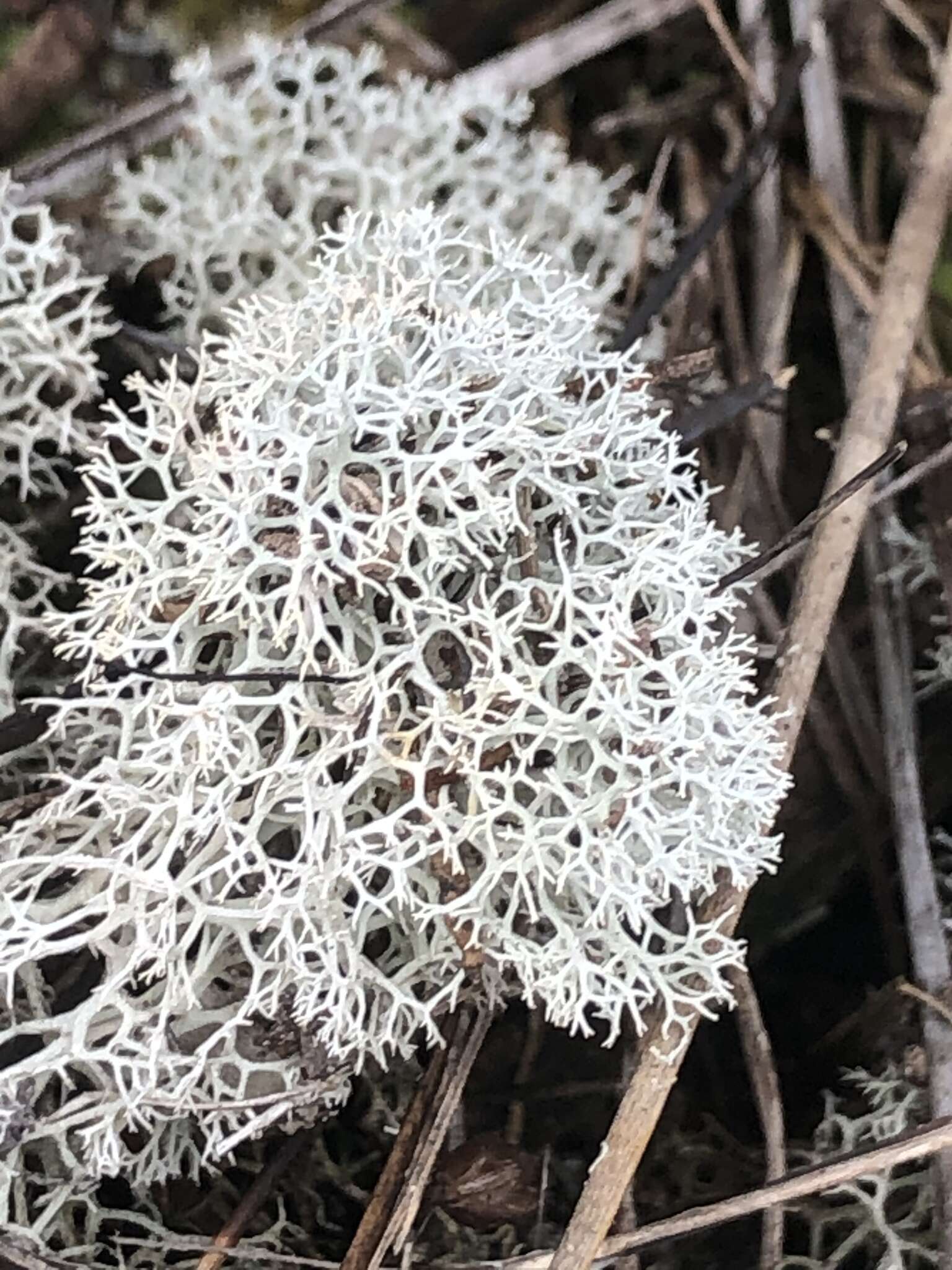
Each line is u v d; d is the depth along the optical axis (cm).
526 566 9
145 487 12
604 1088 11
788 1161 11
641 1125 9
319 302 9
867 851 12
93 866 9
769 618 12
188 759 9
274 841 10
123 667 9
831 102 14
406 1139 10
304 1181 10
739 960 9
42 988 9
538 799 9
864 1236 10
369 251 11
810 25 14
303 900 8
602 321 13
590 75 15
